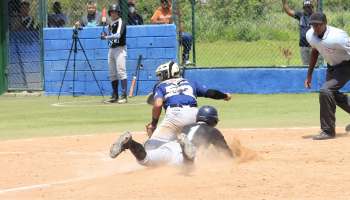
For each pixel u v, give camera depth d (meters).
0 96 48.28
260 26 57.53
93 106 37.94
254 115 31.08
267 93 42.22
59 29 47.06
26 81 49.69
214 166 15.98
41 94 48.00
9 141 23.59
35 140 23.73
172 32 43.91
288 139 22.00
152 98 18.31
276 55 57.22
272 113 31.72
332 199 11.48
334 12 51.53
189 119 16.86
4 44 49.75
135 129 26.67
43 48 47.97
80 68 46.62
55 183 14.55
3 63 49.78
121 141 13.93
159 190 12.71
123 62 39.31
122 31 38.69
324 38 20.88
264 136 23.11
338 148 18.89
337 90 21.45
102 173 16.03
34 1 53.09
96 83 46.34
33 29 49.47
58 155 19.67
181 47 46.34
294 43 58.00
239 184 13.16
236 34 57.28
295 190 12.41
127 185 13.53
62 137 24.53
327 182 13.23
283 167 15.48
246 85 42.66
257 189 12.59
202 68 43.47
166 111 17.14
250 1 56.44
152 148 16.42
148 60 44.69
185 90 17.41
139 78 45.12
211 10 57.62
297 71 41.50
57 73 47.56
